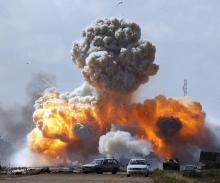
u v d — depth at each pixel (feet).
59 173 481.46
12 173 459.32
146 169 415.23
